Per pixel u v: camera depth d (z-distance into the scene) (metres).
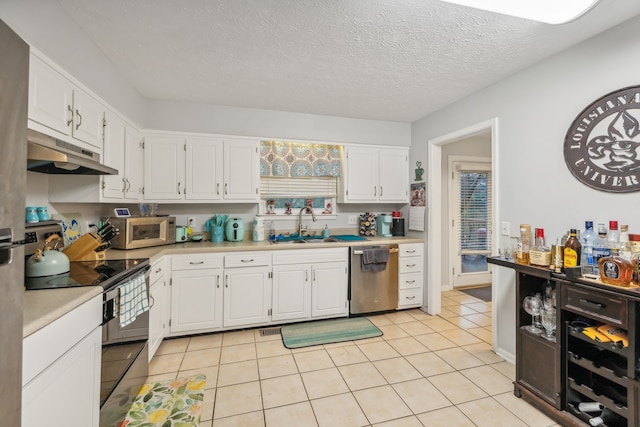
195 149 3.06
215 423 1.70
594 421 1.54
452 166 4.46
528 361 1.90
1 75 0.77
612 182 1.75
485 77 2.49
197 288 2.75
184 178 3.03
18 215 0.83
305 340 2.72
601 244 1.72
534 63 2.24
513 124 2.40
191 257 2.73
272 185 3.60
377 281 3.33
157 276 2.39
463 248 4.56
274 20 1.76
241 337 2.80
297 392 1.98
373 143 3.75
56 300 1.18
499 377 2.16
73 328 1.18
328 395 1.95
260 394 1.96
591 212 1.87
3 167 0.78
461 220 4.55
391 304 3.39
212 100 3.08
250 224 3.53
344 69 2.38
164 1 1.60
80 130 1.81
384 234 3.82
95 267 1.83
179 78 2.55
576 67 1.96
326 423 1.70
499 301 2.48
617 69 1.74
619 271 1.43
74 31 1.77
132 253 2.41
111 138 2.25
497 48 2.04
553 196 2.09
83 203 2.39
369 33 1.89
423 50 2.08
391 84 2.66
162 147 2.97
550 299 1.89
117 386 1.59
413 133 3.81
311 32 1.88
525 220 2.29
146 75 2.49
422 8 1.65
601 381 1.69
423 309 3.53
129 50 2.10
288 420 1.72
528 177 2.27
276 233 3.62
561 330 1.69
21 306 0.83
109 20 1.76
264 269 2.95
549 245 2.11
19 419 0.81
